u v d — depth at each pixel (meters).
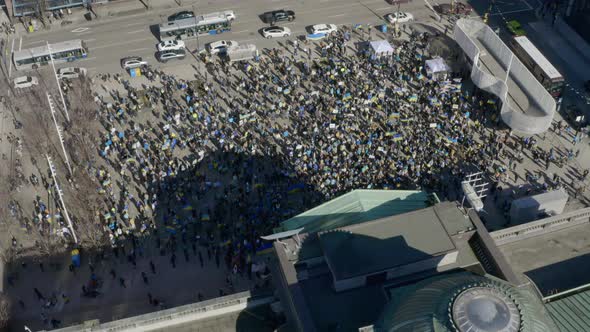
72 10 139.12
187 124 109.38
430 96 111.62
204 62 123.56
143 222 93.25
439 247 59.03
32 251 90.88
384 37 129.62
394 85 116.44
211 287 86.06
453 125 105.81
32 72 122.94
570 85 118.31
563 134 107.38
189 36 129.25
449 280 49.53
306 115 109.69
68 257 90.00
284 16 133.38
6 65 125.19
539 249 67.62
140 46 128.38
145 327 61.66
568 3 131.12
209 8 138.75
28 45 130.00
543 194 91.06
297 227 67.94
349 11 137.25
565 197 90.25
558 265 65.81
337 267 58.06
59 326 81.69
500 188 96.25
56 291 86.19
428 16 135.62
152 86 118.06
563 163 102.00
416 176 96.12
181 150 104.38
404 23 133.25
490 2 139.50
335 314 58.03
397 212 68.00
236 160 101.38
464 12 135.88
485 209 94.19
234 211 93.38
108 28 133.62
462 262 61.03
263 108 111.56
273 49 126.56
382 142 102.81
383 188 93.75
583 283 63.88
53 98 115.88
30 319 83.06
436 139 103.44
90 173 100.62
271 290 63.12
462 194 95.12
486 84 108.31
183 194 96.12
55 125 109.56
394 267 57.94
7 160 105.38
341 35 129.88
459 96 112.44
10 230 93.88
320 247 61.41
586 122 107.88
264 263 85.94
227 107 112.94
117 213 94.81
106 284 86.69
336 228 62.09
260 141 104.94
